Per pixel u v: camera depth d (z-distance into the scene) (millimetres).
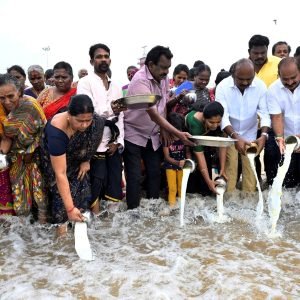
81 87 4000
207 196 4723
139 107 3680
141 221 4051
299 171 4566
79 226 3232
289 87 4078
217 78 5457
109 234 3727
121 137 4078
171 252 3223
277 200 3588
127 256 3176
